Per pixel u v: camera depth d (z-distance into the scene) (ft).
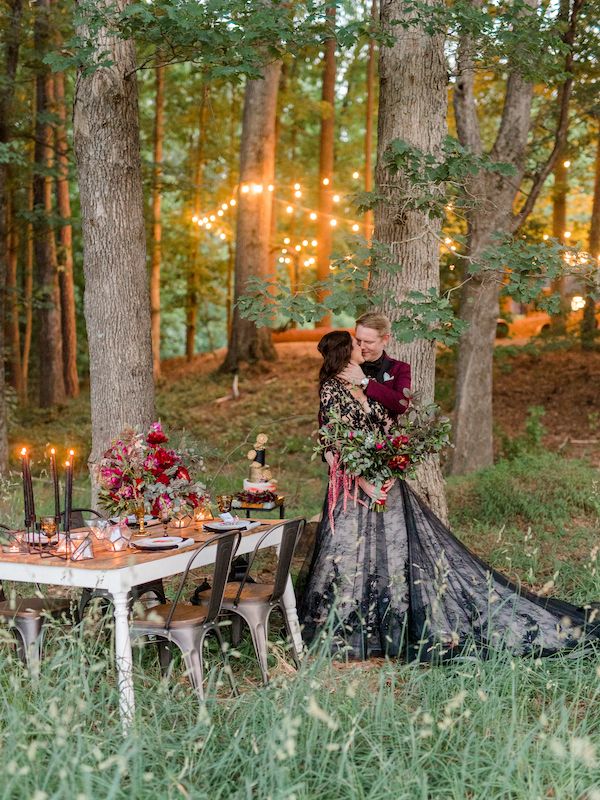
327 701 12.10
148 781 10.33
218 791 10.34
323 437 16.99
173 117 79.56
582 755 10.71
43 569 13.88
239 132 86.89
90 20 19.08
